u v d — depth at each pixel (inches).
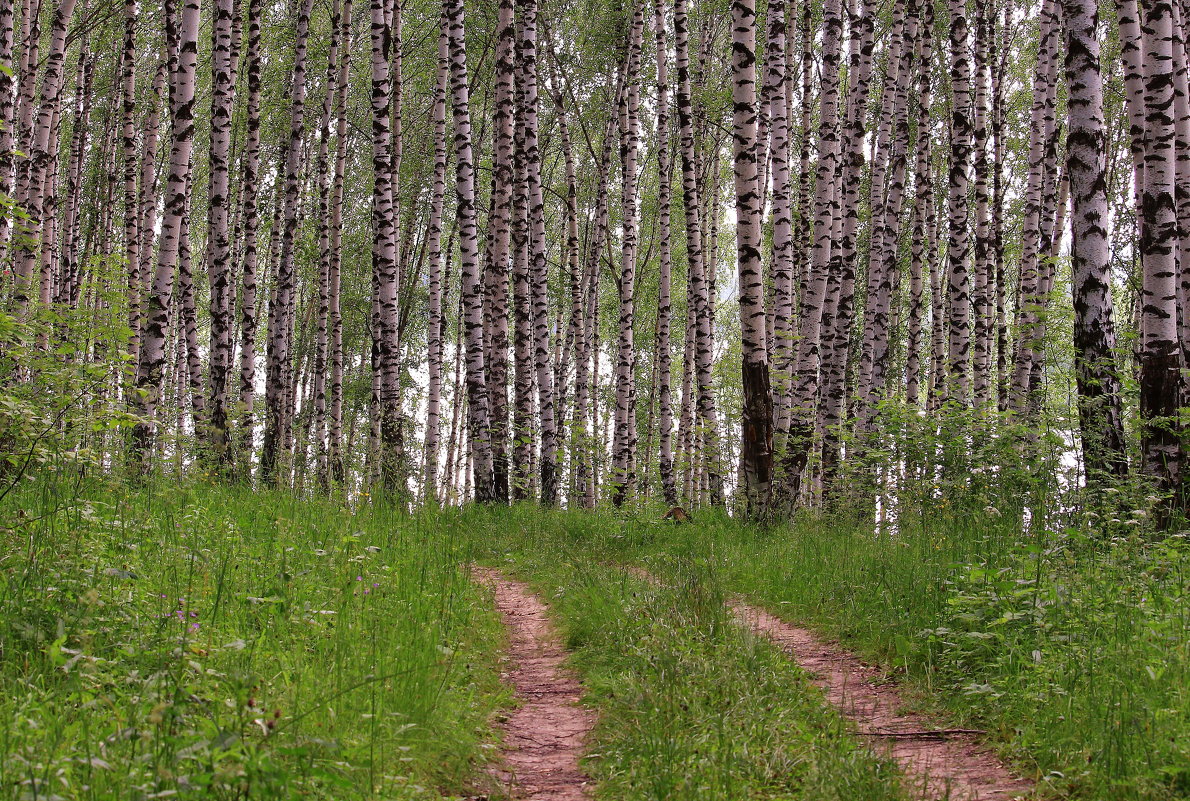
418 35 1088.8
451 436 1344.7
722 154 1264.8
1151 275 404.8
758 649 244.5
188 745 132.7
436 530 424.5
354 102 1196.5
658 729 187.2
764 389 527.2
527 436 800.9
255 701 159.6
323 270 992.9
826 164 608.4
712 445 670.5
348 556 300.5
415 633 230.1
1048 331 565.3
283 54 987.3
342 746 153.9
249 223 725.3
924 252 1080.2
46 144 622.2
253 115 728.3
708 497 1087.0
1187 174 469.1
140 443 404.8
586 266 1325.0
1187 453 382.6
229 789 128.3
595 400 1198.9
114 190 1066.7
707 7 930.7
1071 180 418.0
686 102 700.0
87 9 973.2
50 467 294.4
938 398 703.7
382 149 681.6
